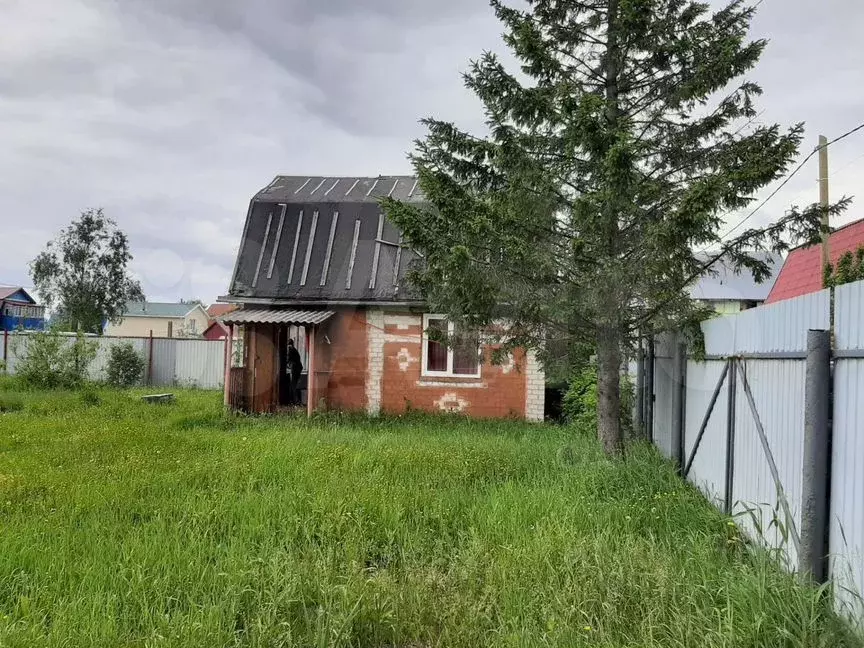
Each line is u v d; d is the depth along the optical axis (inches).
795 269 716.0
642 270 251.3
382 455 296.8
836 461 118.7
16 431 382.6
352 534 180.2
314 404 518.9
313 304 534.9
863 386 108.3
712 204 226.1
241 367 532.1
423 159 301.6
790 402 143.3
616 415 298.5
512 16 287.9
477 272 265.6
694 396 259.1
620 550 160.2
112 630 121.8
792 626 110.3
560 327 303.1
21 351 786.2
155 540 168.4
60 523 191.5
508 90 273.6
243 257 554.6
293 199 579.2
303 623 133.9
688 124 280.7
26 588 143.3
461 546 171.5
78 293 1195.9
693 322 247.3
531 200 284.0
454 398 529.3
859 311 109.3
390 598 139.9
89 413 479.5
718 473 214.2
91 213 1226.6
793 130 241.8
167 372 853.8
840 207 249.0
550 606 130.8
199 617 125.6
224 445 330.0
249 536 179.0
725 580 130.9
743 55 254.8
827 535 121.5
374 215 561.0
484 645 124.2
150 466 274.5
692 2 275.0
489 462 283.3
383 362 534.0
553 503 201.6
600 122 245.9
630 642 118.2
